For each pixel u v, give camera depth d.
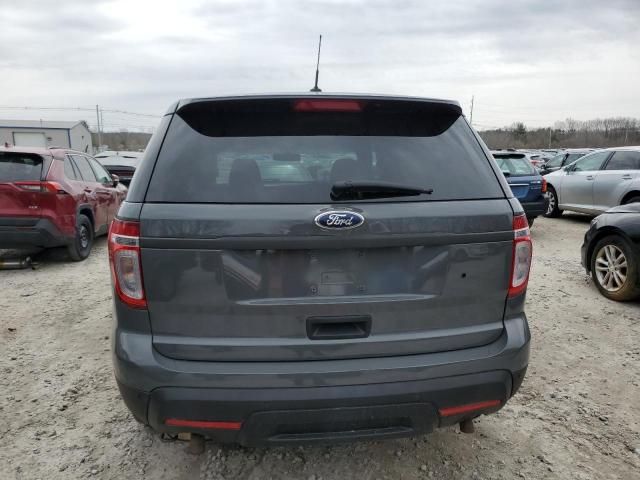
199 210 1.91
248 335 1.95
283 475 2.46
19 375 3.46
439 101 2.27
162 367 1.92
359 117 2.20
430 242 1.99
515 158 9.05
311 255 1.94
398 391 1.97
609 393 3.29
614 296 5.12
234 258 1.91
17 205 6.04
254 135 2.11
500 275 2.11
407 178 2.08
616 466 2.56
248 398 1.90
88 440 2.73
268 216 1.90
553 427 2.90
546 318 4.65
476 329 2.11
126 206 1.97
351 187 1.94
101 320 4.53
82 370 3.54
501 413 3.04
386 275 1.99
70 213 6.48
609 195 9.62
